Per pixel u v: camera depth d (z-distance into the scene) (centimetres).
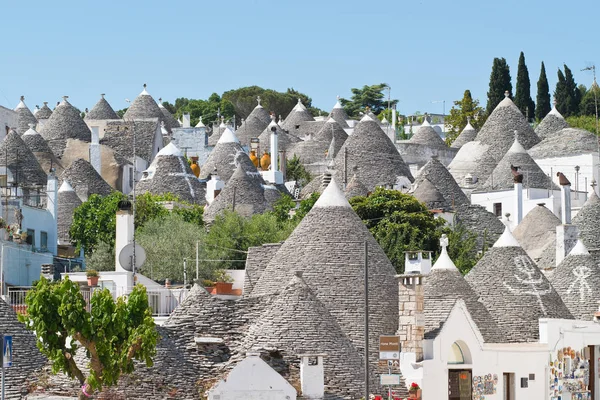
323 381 11462
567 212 19600
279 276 13125
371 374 11981
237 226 18862
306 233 13288
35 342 11788
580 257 15312
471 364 12812
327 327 11844
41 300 10125
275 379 11231
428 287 13438
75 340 10844
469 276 14450
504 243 14550
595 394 14200
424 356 12525
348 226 13275
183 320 11975
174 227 18412
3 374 10019
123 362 10175
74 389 11425
